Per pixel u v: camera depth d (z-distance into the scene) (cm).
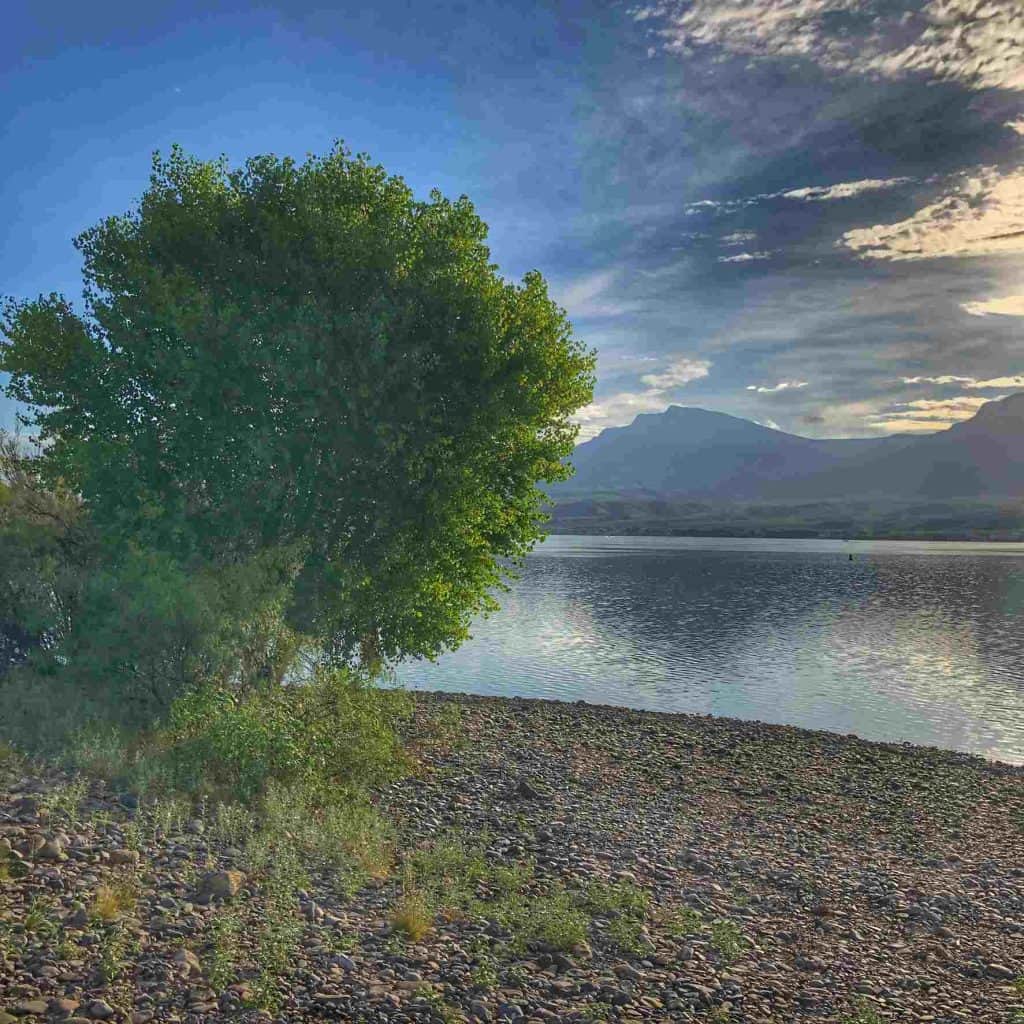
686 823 1739
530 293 2564
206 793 1328
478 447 2261
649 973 936
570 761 2197
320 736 1602
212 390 2091
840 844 1712
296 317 2119
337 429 2139
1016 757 2980
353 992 775
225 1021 685
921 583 12262
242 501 2066
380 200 2470
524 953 951
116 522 1995
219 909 916
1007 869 1608
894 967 1048
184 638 1612
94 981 712
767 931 1143
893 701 4050
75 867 945
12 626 1880
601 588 11331
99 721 1502
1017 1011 921
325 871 1127
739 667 5069
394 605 2330
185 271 2269
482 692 4156
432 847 1333
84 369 2181
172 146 2372
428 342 2223
